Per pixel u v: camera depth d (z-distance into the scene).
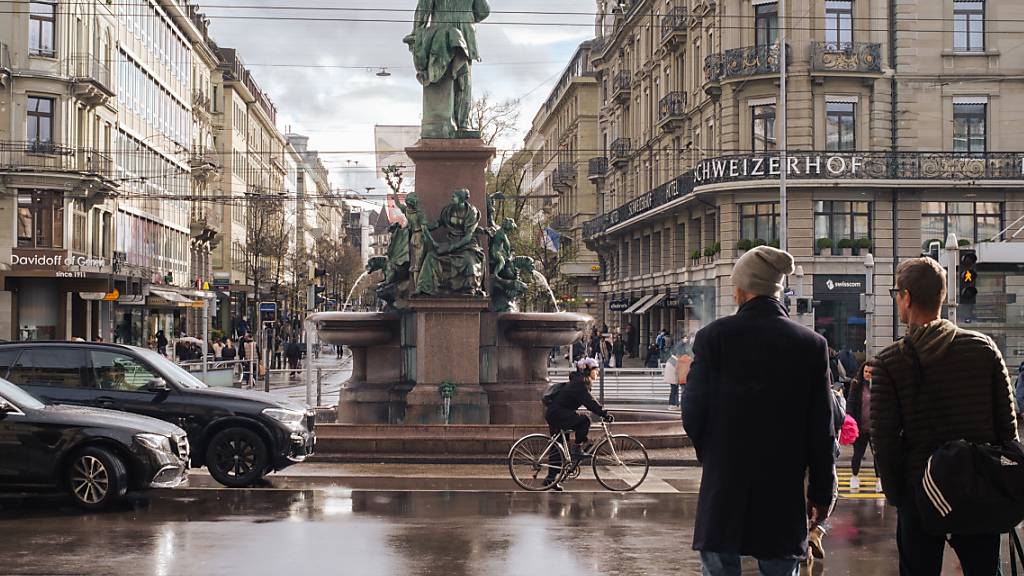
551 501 13.12
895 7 45.22
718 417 5.42
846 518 12.23
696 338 5.59
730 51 46.00
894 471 5.61
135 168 59.44
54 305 48.81
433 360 19.14
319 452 17.55
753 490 5.34
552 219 81.25
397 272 19.75
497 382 19.66
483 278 19.70
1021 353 38.97
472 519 11.60
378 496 13.30
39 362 14.44
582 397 14.52
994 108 45.31
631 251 65.38
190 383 14.77
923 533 5.68
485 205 20.11
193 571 8.88
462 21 20.19
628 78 68.44
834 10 45.31
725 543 5.32
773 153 44.62
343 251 122.50
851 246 44.50
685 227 52.62
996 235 42.59
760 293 5.57
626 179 69.06
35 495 13.30
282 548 9.88
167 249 67.81
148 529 10.83
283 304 85.12
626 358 62.91
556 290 62.16
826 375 5.46
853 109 45.31
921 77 45.19
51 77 47.53
